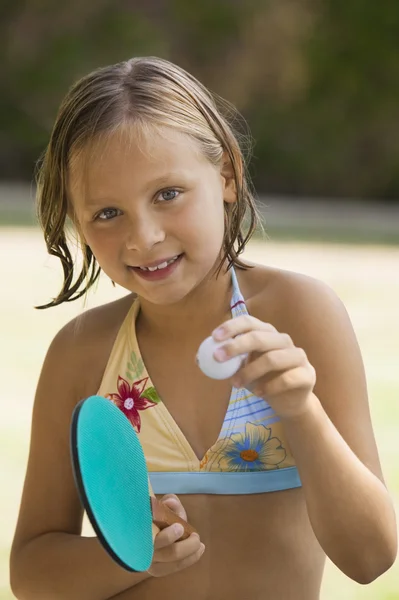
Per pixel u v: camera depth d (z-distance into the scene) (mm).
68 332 2537
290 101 24172
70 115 2217
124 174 2125
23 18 24828
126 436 2016
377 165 23688
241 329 1868
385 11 23859
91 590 2326
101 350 2469
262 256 12609
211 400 2340
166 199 2150
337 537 2107
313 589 2406
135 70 2268
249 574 2328
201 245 2176
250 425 2287
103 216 2182
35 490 2510
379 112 23609
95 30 25047
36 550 2416
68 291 2428
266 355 1873
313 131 23969
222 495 2320
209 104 2314
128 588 2375
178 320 2363
